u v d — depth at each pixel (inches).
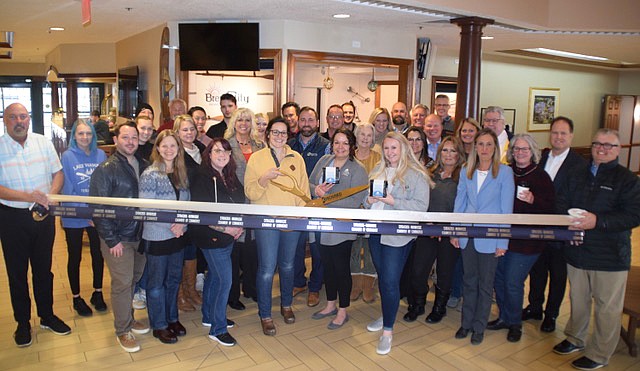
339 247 139.5
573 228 117.9
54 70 371.9
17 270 126.2
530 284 150.6
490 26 235.0
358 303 163.8
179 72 248.4
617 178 115.3
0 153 123.3
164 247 124.8
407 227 123.2
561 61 410.3
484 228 123.1
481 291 132.6
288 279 144.2
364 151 150.9
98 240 149.5
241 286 174.6
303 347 132.1
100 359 123.3
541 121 426.6
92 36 311.7
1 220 123.7
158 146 123.0
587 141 484.4
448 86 349.7
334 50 250.5
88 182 146.3
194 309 155.0
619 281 117.5
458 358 127.9
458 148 139.5
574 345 129.6
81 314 148.4
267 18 232.4
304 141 169.0
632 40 275.3
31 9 219.0
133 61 306.8
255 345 132.4
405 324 147.9
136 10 218.5
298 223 123.6
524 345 135.4
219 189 128.0
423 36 282.7
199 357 125.4
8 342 130.8
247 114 149.2
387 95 429.1
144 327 137.9
